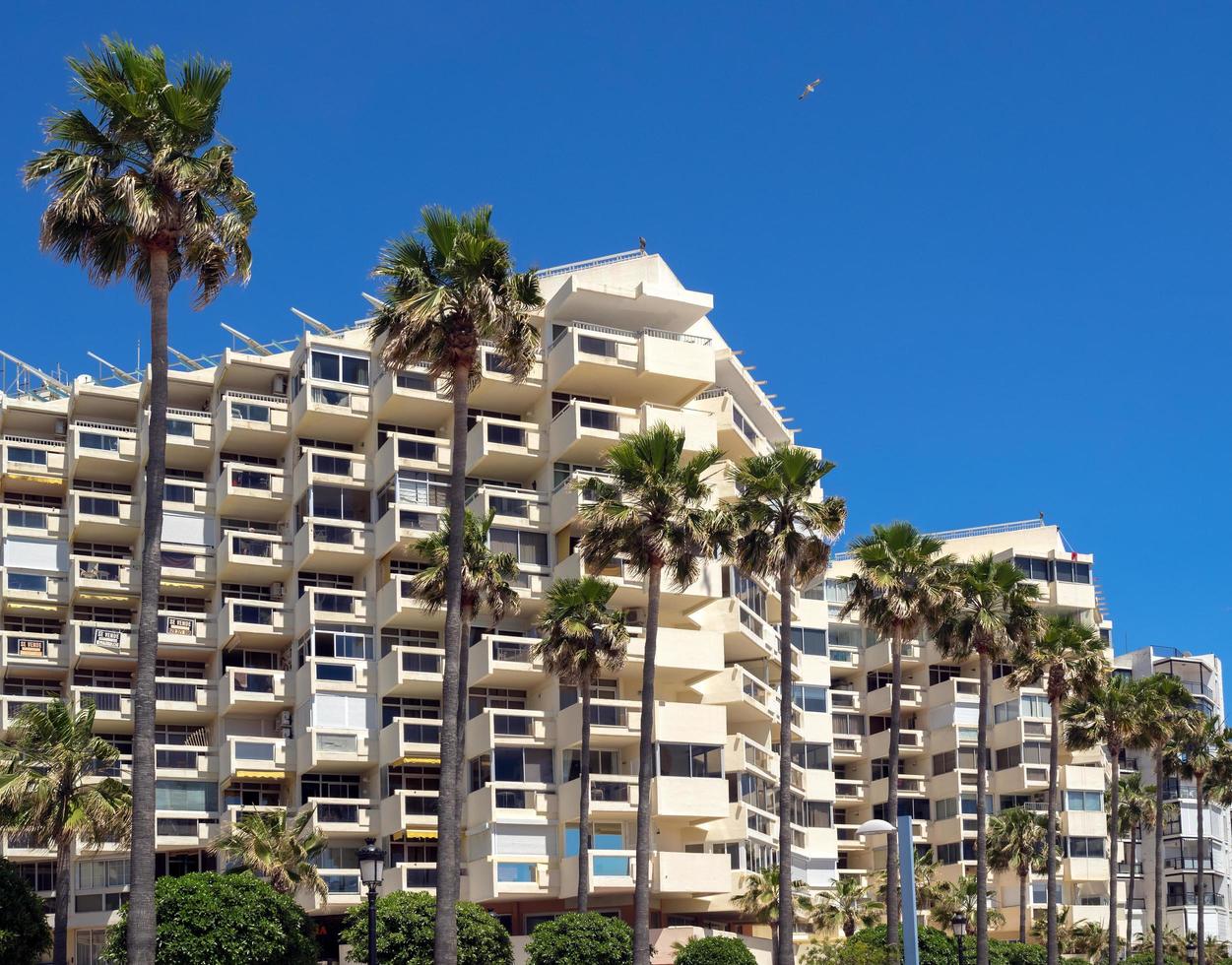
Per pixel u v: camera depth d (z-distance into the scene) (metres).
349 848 75.31
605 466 78.94
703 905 75.88
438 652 76.69
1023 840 93.44
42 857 75.94
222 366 83.25
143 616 37.69
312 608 76.75
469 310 46.09
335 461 79.56
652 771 72.56
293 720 78.56
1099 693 85.06
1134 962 97.94
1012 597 74.44
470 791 74.12
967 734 106.38
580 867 64.75
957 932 67.25
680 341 79.38
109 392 84.94
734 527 62.12
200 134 41.84
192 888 55.66
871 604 68.19
